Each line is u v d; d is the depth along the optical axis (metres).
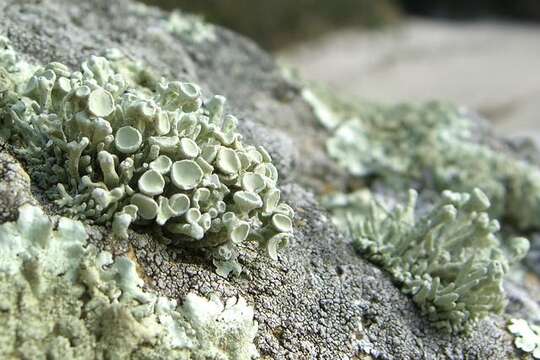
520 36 0.88
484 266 0.19
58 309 0.15
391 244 0.20
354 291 0.19
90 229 0.16
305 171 0.26
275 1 0.74
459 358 0.19
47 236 0.15
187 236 0.16
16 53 0.19
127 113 0.16
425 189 0.28
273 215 0.17
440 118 0.30
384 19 0.85
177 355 0.16
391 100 0.63
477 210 0.20
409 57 0.76
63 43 0.21
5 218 0.15
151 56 0.23
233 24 0.70
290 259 0.18
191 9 0.65
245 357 0.16
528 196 0.28
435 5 0.99
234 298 0.17
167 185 0.16
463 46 0.82
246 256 0.18
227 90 0.26
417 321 0.19
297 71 0.31
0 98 0.17
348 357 0.18
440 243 0.20
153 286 0.16
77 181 0.16
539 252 0.28
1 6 0.22
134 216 0.16
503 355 0.19
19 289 0.15
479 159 0.28
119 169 0.16
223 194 0.16
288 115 0.27
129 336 0.15
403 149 0.29
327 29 0.79
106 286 0.15
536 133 0.38
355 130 0.29
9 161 0.16
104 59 0.18
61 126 0.16
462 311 0.19
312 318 0.18
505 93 0.66
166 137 0.16
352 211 0.25
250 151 0.17
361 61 0.73
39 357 0.15
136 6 0.27
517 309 0.22
